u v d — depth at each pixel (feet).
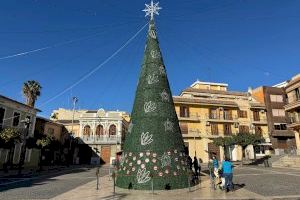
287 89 132.77
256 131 171.22
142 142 47.62
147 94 51.16
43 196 40.06
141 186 44.29
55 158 151.12
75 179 67.21
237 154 159.22
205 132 161.07
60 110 202.08
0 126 106.52
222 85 203.00
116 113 168.04
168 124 49.52
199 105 164.86
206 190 43.50
